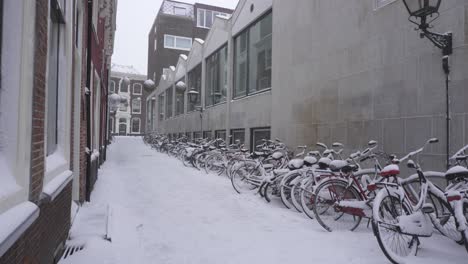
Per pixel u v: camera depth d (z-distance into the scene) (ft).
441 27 14.69
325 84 22.18
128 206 17.89
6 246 4.65
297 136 25.27
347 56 20.21
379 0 18.30
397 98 16.72
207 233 13.37
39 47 7.41
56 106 11.60
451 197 10.17
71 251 10.62
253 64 35.99
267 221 15.17
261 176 20.95
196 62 57.57
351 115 19.76
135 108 150.92
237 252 11.30
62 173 10.58
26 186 6.38
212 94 49.96
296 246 11.84
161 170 33.83
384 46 17.56
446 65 14.30
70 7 11.78
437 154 14.71
